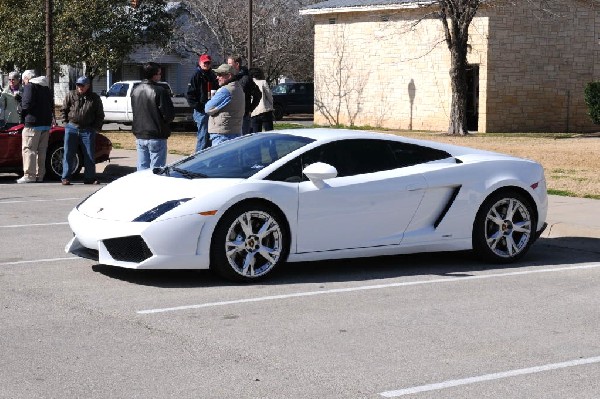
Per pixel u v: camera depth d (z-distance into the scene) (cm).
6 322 809
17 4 3947
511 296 943
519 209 1120
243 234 974
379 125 4300
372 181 1035
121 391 631
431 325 820
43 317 828
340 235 1020
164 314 845
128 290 941
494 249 1109
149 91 1509
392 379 664
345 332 792
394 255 1172
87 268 1052
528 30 3931
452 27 3641
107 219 966
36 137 1912
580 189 1819
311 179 993
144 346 740
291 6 5425
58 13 3919
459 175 1083
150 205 960
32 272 1029
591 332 802
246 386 644
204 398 619
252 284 980
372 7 4200
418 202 1060
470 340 771
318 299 916
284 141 1062
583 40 4047
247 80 1855
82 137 1881
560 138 3525
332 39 4469
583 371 689
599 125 4106
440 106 4028
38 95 1894
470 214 1087
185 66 5575
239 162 1038
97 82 5575
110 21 3994
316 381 657
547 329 811
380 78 4272
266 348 739
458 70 3669
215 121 1512
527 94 3959
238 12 5072
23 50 3888
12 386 639
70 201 1645
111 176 2077
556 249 1241
